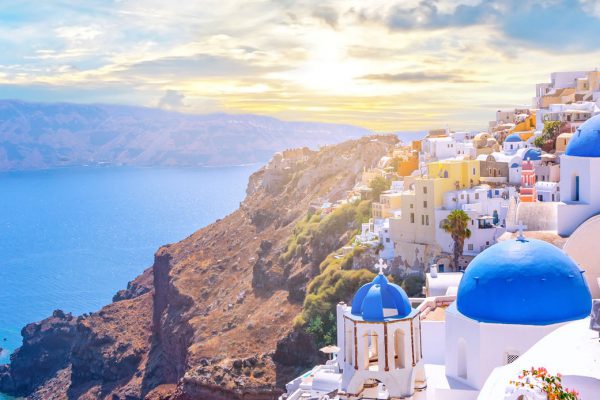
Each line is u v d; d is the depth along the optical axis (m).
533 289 47.94
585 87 162.75
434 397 49.03
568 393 30.08
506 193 113.69
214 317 177.38
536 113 154.25
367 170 197.38
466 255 107.94
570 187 65.75
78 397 197.62
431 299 64.44
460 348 50.72
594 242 57.91
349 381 49.53
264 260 183.38
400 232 121.06
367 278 124.75
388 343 48.81
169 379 182.00
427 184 115.50
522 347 46.81
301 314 134.25
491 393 33.59
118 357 199.25
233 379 133.12
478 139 151.75
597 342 34.50
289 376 129.88
